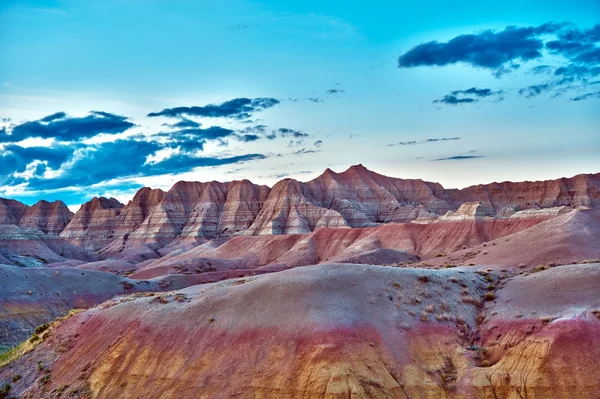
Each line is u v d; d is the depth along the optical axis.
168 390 44.38
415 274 53.44
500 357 42.72
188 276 120.38
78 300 96.50
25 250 182.75
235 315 48.69
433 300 49.94
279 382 41.66
